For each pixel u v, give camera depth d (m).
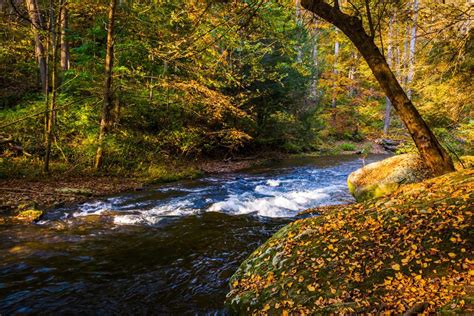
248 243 6.52
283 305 3.59
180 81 13.40
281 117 23.55
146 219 8.00
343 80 30.66
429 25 6.87
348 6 6.05
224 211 8.86
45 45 12.94
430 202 4.56
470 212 3.93
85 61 15.26
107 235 6.86
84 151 12.76
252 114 20.89
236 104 16.92
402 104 5.50
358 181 9.50
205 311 4.23
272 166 18.73
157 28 12.24
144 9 12.62
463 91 8.48
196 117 17.44
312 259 4.21
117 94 14.27
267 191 11.67
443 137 10.98
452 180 5.06
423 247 3.67
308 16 5.97
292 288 3.80
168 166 15.38
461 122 10.47
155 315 4.18
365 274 3.61
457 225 3.78
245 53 14.90
